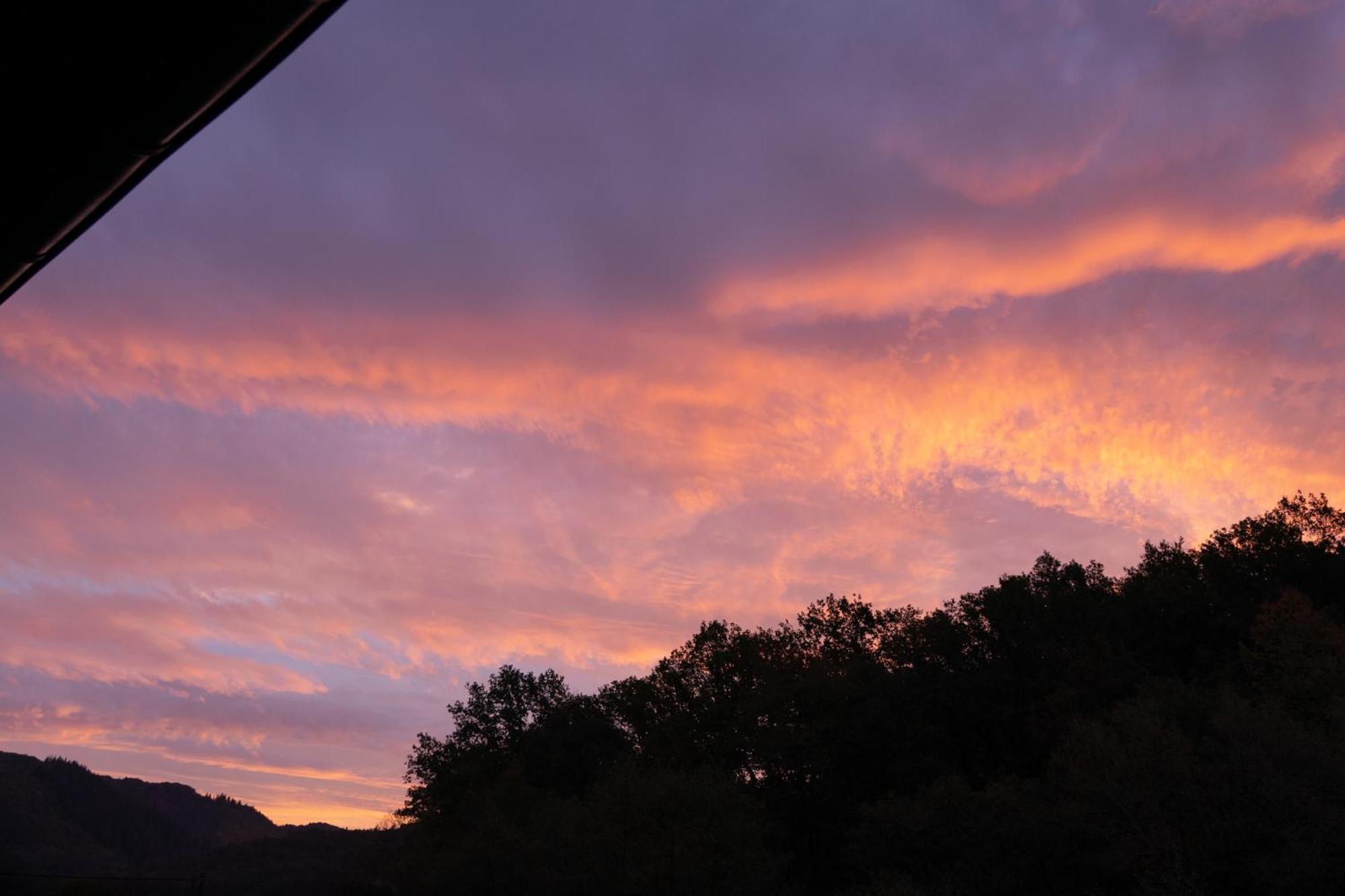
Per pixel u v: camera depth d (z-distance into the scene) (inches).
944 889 1642.5
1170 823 1374.3
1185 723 1792.6
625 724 3481.8
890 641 2859.3
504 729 3690.9
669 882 1891.0
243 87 112.3
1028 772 2477.9
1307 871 1187.3
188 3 96.0
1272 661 1887.3
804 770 2576.3
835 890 2330.2
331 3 104.0
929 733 2516.0
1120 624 2598.4
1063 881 1561.3
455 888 2541.8
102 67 101.5
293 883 5310.0
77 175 118.1
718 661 3041.3
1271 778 1295.5
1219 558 2787.9
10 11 91.5
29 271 138.9
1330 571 2642.7
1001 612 2664.9
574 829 2290.8
